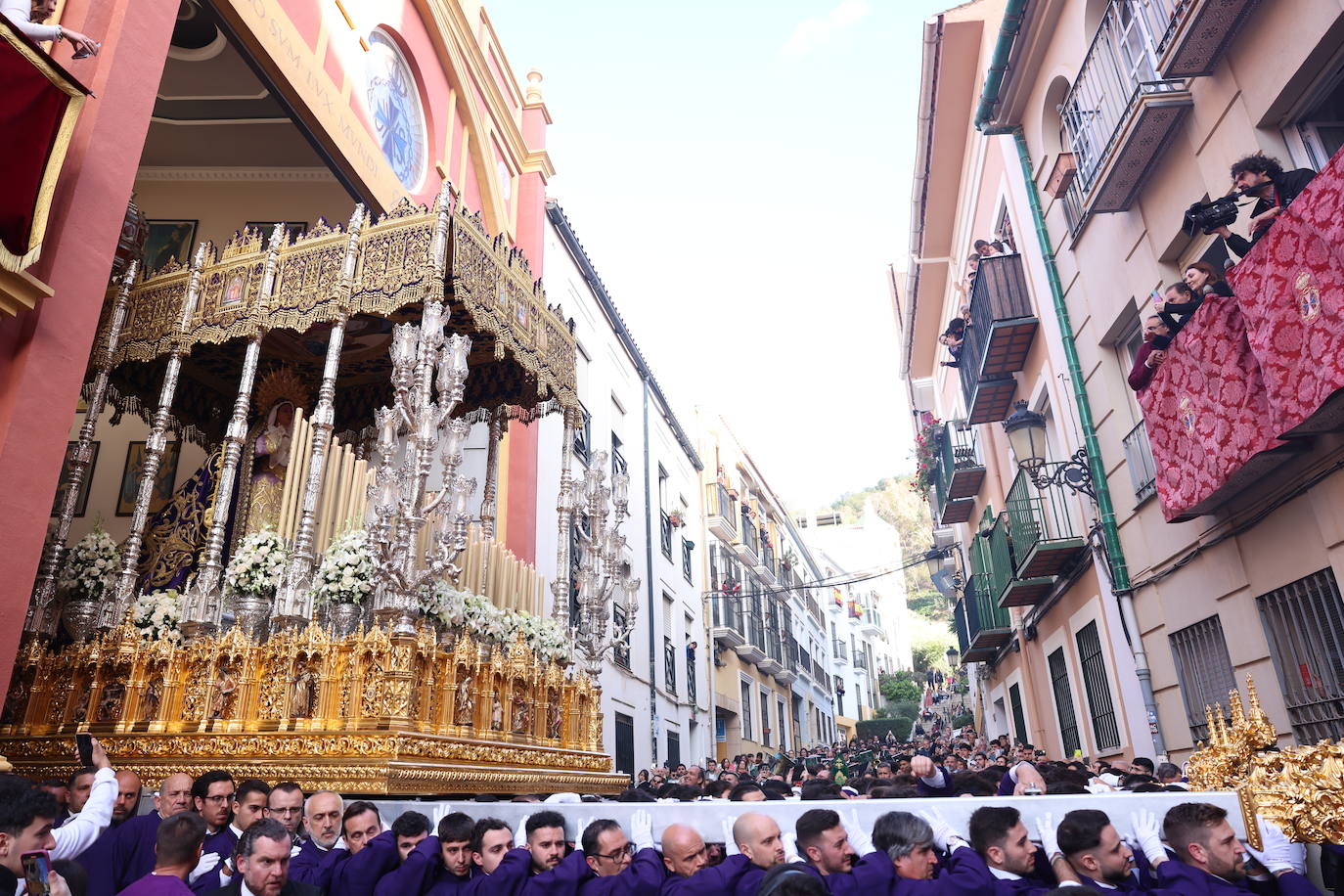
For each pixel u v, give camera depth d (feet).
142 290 26.73
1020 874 12.78
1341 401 18.56
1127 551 33.27
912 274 63.26
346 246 24.79
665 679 67.72
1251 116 23.17
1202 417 24.23
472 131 44.01
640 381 70.79
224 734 18.63
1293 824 12.66
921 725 165.78
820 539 218.18
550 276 50.65
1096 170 30.14
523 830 14.99
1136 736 33.14
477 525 31.24
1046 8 35.17
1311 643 22.75
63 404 18.58
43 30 17.17
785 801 14.55
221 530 22.90
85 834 12.72
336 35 32.32
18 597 17.16
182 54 34.14
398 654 18.76
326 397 23.35
